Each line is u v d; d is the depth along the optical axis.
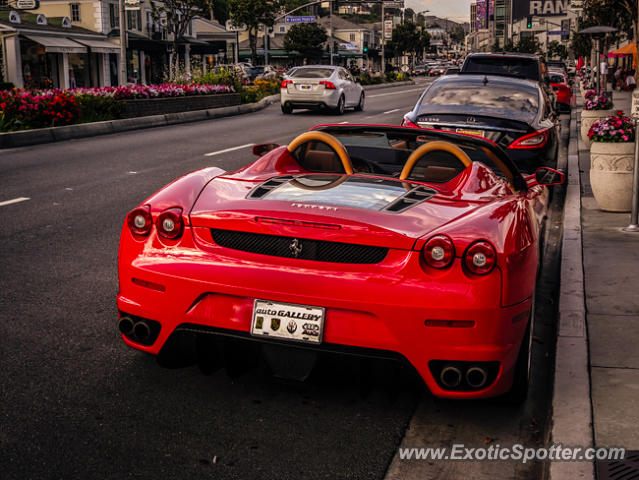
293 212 3.13
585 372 3.64
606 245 6.63
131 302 3.30
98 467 2.80
